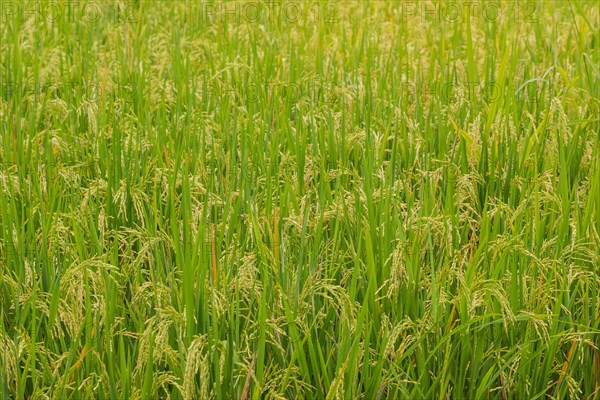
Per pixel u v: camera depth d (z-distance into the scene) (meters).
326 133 4.80
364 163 3.97
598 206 3.74
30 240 3.58
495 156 4.43
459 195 3.89
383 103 5.17
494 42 6.41
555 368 3.05
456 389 3.03
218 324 3.04
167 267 3.43
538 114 4.99
